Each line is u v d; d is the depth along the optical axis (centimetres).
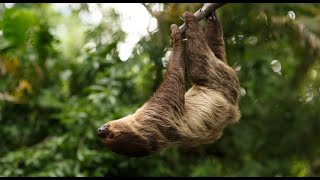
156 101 529
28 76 1057
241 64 1012
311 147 1145
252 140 1132
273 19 909
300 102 1105
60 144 1002
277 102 1098
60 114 1034
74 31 1239
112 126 517
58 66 1103
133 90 1074
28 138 1094
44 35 1018
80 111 1014
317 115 1112
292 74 1047
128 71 1058
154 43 999
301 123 1123
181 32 557
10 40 736
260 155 1159
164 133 522
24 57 1012
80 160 993
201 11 555
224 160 1166
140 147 515
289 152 1159
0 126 1077
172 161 1128
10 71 1021
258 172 1115
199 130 545
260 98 1083
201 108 551
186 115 542
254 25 932
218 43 588
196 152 1152
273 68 1077
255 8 909
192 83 571
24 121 1091
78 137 1018
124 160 1048
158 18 976
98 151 1033
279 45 975
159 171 1079
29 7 839
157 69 1034
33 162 979
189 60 552
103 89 1033
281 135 1141
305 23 903
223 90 566
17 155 992
